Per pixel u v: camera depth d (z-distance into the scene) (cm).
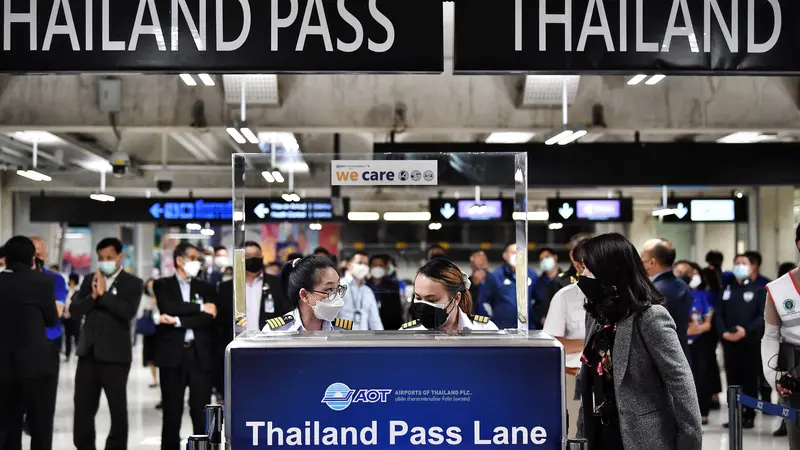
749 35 336
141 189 1430
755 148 811
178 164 1308
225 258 1045
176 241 1955
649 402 284
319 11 333
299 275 317
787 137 1014
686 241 1468
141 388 1074
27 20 329
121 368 581
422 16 334
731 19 336
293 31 333
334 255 522
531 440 262
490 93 771
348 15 334
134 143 1162
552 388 262
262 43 333
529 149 796
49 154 1180
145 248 1984
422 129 777
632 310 285
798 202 1234
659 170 802
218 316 636
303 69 333
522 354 262
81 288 600
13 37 329
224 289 636
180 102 760
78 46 330
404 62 334
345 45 334
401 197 453
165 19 332
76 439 577
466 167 330
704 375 812
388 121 767
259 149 1003
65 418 827
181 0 332
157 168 1307
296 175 368
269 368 260
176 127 763
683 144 805
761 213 1285
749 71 335
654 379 285
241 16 333
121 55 331
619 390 286
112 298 575
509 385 262
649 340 282
